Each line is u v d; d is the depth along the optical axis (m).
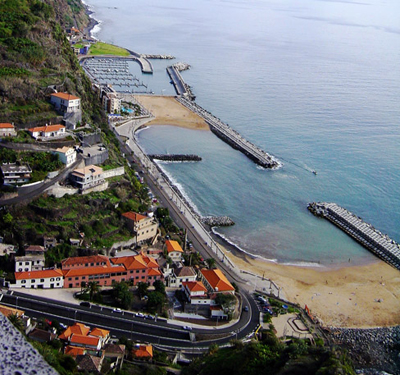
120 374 137.75
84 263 188.00
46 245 194.12
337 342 182.38
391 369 172.88
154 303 178.75
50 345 141.88
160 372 142.88
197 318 180.75
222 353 153.12
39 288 179.62
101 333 153.50
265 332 173.38
